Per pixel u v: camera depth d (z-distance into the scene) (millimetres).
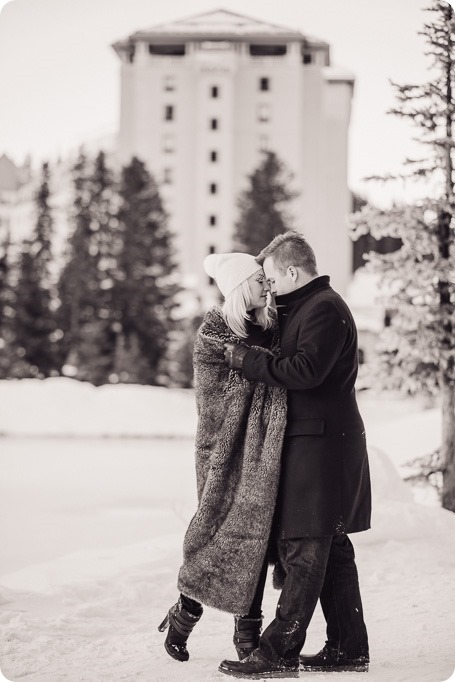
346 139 71625
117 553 7453
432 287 10586
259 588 4273
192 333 49875
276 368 4055
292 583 4105
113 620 5301
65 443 28234
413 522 7133
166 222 54531
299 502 4086
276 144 71812
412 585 6023
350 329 4195
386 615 5285
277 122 72000
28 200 90125
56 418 33531
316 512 4062
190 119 72062
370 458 8000
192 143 72125
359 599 4320
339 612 4293
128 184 53781
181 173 72000
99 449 25734
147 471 19016
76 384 36875
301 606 4086
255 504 4113
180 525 11141
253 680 4055
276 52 73875
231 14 73625
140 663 4332
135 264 51594
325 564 4113
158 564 6742
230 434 4199
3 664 4320
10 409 33875
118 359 46562
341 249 68250
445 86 10500
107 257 52875
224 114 71375
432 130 10445
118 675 4094
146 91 72125
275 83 72062
